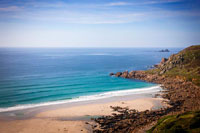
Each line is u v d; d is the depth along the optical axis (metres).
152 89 77.44
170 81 88.19
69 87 79.94
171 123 31.69
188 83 78.56
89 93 70.31
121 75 111.88
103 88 79.25
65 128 37.41
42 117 44.06
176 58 114.62
